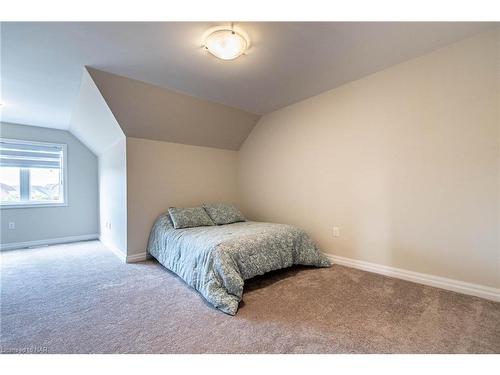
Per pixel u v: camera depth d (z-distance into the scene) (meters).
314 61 2.31
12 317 1.77
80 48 2.04
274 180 3.71
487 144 1.96
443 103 2.16
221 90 2.93
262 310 1.86
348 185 2.82
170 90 2.90
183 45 2.00
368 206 2.66
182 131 3.50
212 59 2.22
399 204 2.43
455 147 2.11
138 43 1.97
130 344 1.46
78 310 1.88
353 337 1.51
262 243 2.42
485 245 1.97
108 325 1.67
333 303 1.96
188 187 3.75
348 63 2.36
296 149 3.38
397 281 2.37
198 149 3.87
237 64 2.33
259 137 3.96
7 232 3.88
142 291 2.23
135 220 3.21
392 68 2.45
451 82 2.11
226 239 2.28
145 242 3.29
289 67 2.41
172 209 3.18
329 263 2.83
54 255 3.45
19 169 4.08
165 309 1.89
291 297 2.08
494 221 1.94
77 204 4.52
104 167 4.16
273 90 2.96
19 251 3.69
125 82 2.61
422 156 2.28
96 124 3.45
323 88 2.92
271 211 3.76
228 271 2.02
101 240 4.39
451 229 2.13
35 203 4.12
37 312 1.85
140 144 3.26
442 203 2.18
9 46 2.00
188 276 2.29
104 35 1.86
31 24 1.72
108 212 3.95
